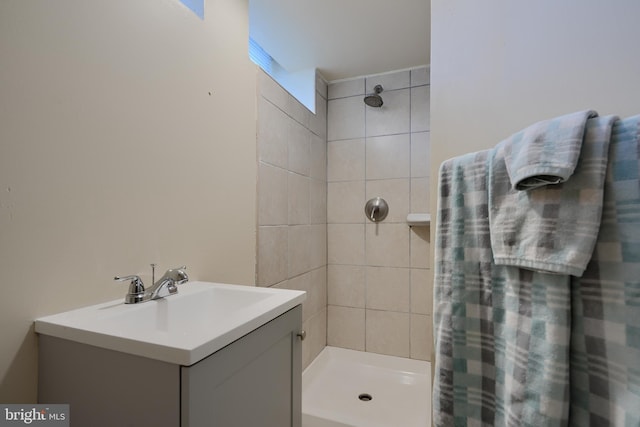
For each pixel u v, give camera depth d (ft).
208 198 3.83
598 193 1.35
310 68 7.07
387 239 7.19
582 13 2.40
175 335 1.94
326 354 7.37
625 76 2.27
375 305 7.28
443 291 2.02
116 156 2.76
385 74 7.27
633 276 1.28
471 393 1.86
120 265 2.79
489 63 2.66
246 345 2.26
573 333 1.42
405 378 6.67
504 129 2.59
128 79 2.87
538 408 1.46
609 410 1.31
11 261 2.10
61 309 2.37
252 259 4.69
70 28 2.43
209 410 1.90
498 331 1.76
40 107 2.24
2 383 2.06
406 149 7.06
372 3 4.96
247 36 4.60
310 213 6.79
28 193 2.18
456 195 2.00
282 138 5.63
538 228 1.50
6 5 2.07
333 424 5.15
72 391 2.10
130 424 1.90
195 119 3.64
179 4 3.45
